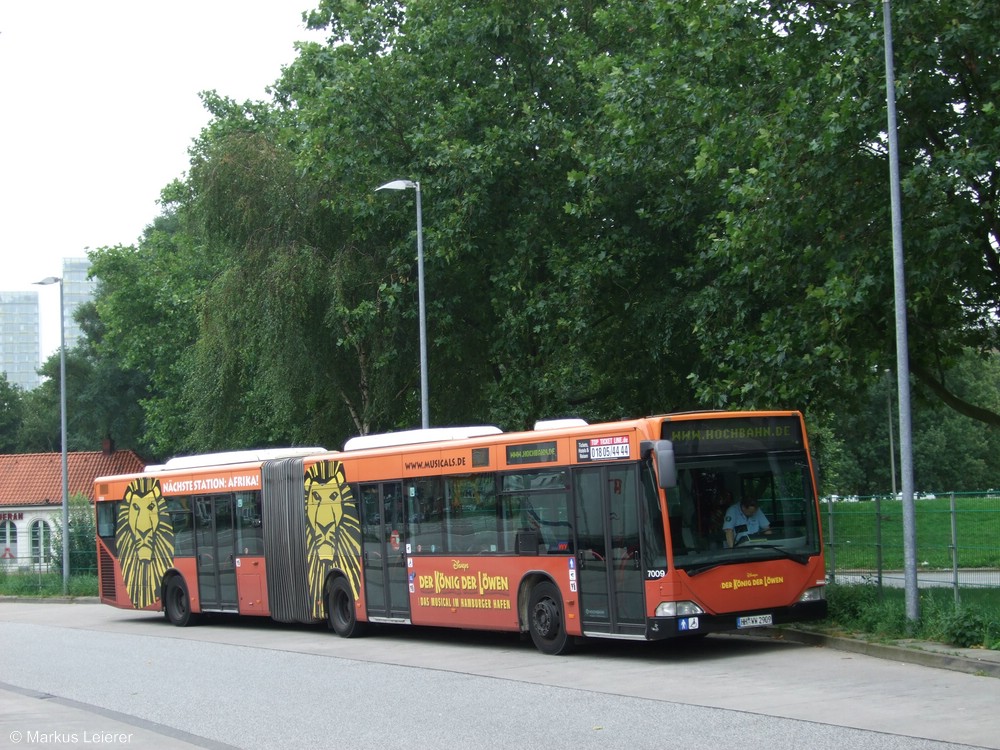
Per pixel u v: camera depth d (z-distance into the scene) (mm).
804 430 15891
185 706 13266
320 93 31031
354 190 30141
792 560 15352
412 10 30531
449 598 18156
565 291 28031
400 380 31812
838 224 19141
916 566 15508
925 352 20438
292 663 17172
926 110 18609
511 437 17094
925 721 10125
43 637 23781
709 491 14992
